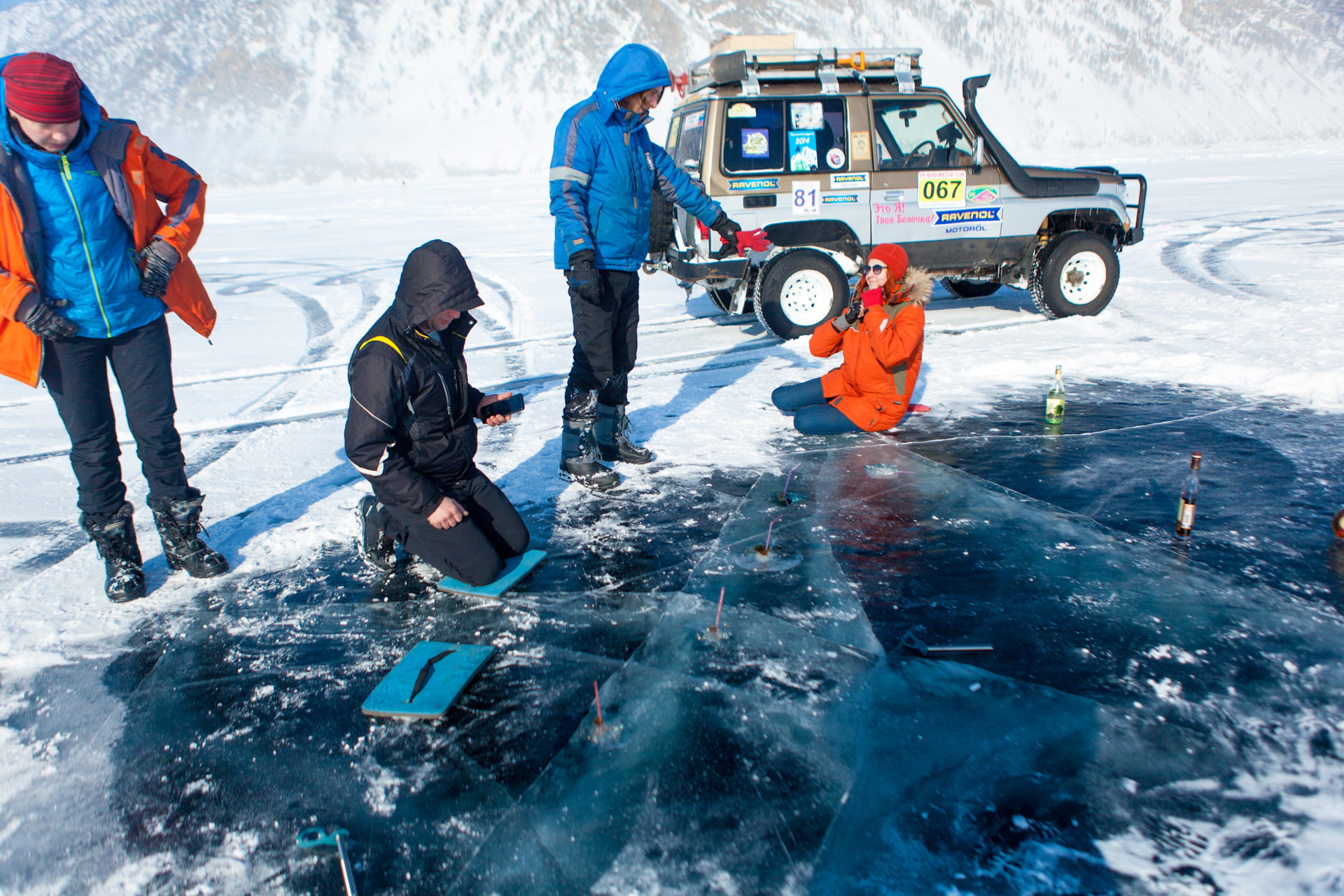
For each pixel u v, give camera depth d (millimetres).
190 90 167500
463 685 2301
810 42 177250
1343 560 2848
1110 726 2051
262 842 1808
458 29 183125
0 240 2424
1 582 3084
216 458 4457
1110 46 165625
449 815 1858
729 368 6062
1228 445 4039
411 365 2543
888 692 2225
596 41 179625
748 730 2090
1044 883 1601
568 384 3811
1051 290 6953
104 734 2199
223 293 11086
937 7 183625
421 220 22359
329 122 159625
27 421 5293
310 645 2600
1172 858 1649
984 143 6762
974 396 5109
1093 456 3973
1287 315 6730
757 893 1612
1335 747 1952
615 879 1660
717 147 6352
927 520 3312
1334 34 167125
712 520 3402
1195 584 2719
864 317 4156
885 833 1743
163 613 2826
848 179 6551
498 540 3029
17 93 2307
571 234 3436
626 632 2586
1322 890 1558
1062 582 2771
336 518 3574
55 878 1731
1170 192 20344
